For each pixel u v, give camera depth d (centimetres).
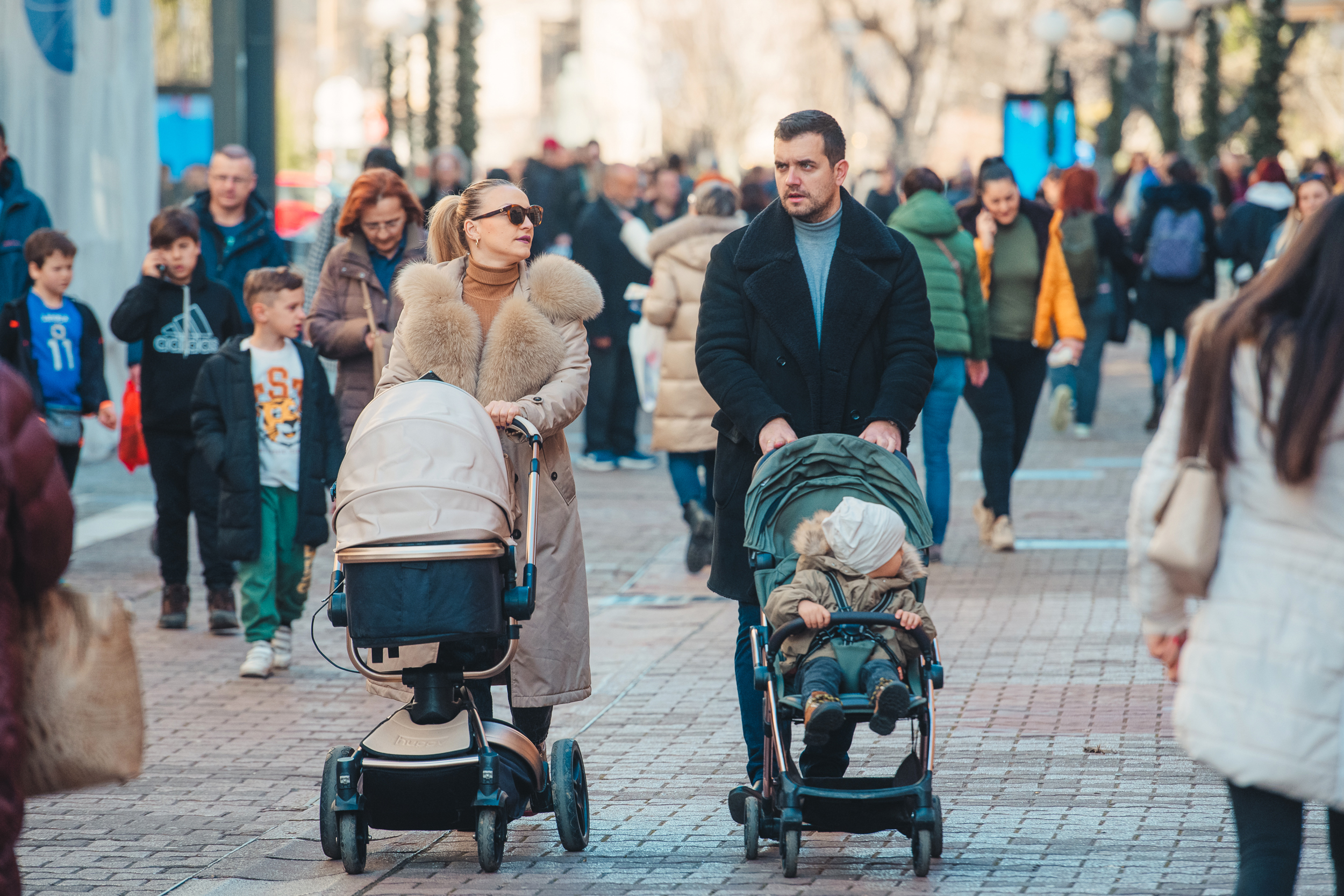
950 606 1700
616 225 2723
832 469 968
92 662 673
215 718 1344
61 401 1711
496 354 1007
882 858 948
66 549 671
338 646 1628
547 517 1016
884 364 1016
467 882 917
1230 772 629
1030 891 871
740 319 1022
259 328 1488
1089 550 2011
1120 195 4825
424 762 912
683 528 2241
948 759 1158
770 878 909
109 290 2828
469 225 1033
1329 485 630
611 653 1548
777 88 11438
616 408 2797
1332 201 645
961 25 10269
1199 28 7206
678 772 1153
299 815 1082
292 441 1484
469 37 6294
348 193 1564
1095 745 1185
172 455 1662
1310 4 5781
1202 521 650
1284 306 642
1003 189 1936
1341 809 637
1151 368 3070
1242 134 7306
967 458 2873
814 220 1013
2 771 634
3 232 2002
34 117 2697
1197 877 889
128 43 2875
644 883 907
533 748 962
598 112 13738
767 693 938
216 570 1653
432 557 880
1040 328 1966
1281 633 630
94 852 1007
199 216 1866
